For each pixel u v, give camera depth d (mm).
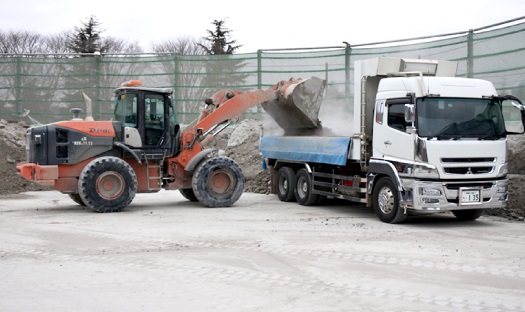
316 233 10281
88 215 12766
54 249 9039
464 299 6195
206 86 22344
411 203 10734
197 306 5977
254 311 5805
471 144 10789
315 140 13688
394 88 11289
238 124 22062
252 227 11008
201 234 10250
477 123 10992
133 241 9641
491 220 11906
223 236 10039
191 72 22484
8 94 23781
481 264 7793
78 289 6656
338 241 9500
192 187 14094
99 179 13031
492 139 11023
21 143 21016
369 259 8133
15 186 18203
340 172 13391
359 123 12195
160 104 14203
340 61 20203
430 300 6164
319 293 6441
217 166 14133
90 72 23453
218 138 21828
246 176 18828
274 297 6289
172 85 22672
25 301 6180
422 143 10578
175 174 14438
